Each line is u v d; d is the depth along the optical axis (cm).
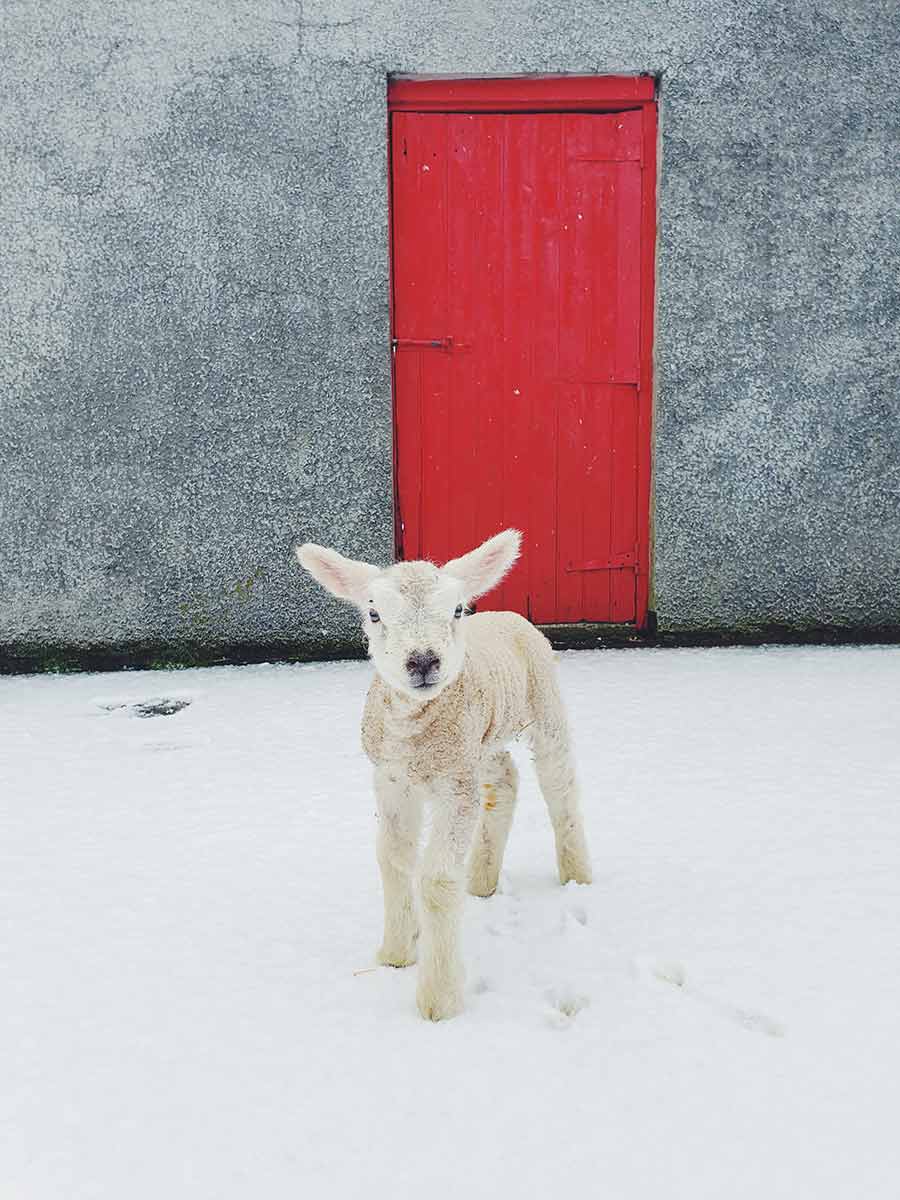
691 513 623
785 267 606
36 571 604
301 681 571
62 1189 204
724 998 263
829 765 424
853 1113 221
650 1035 250
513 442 632
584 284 620
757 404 616
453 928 263
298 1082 236
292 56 575
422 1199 200
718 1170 206
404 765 274
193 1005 267
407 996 272
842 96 594
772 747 447
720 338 610
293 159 582
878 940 289
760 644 639
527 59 584
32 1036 254
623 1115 222
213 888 330
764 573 630
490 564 308
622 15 583
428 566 277
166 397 595
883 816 372
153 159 578
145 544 606
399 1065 241
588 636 639
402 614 263
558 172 611
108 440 596
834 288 608
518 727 314
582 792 401
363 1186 204
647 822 373
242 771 432
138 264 584
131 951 293
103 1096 232
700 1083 232
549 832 376
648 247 616
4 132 571
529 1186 202
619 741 458
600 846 355
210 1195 202
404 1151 213
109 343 589
